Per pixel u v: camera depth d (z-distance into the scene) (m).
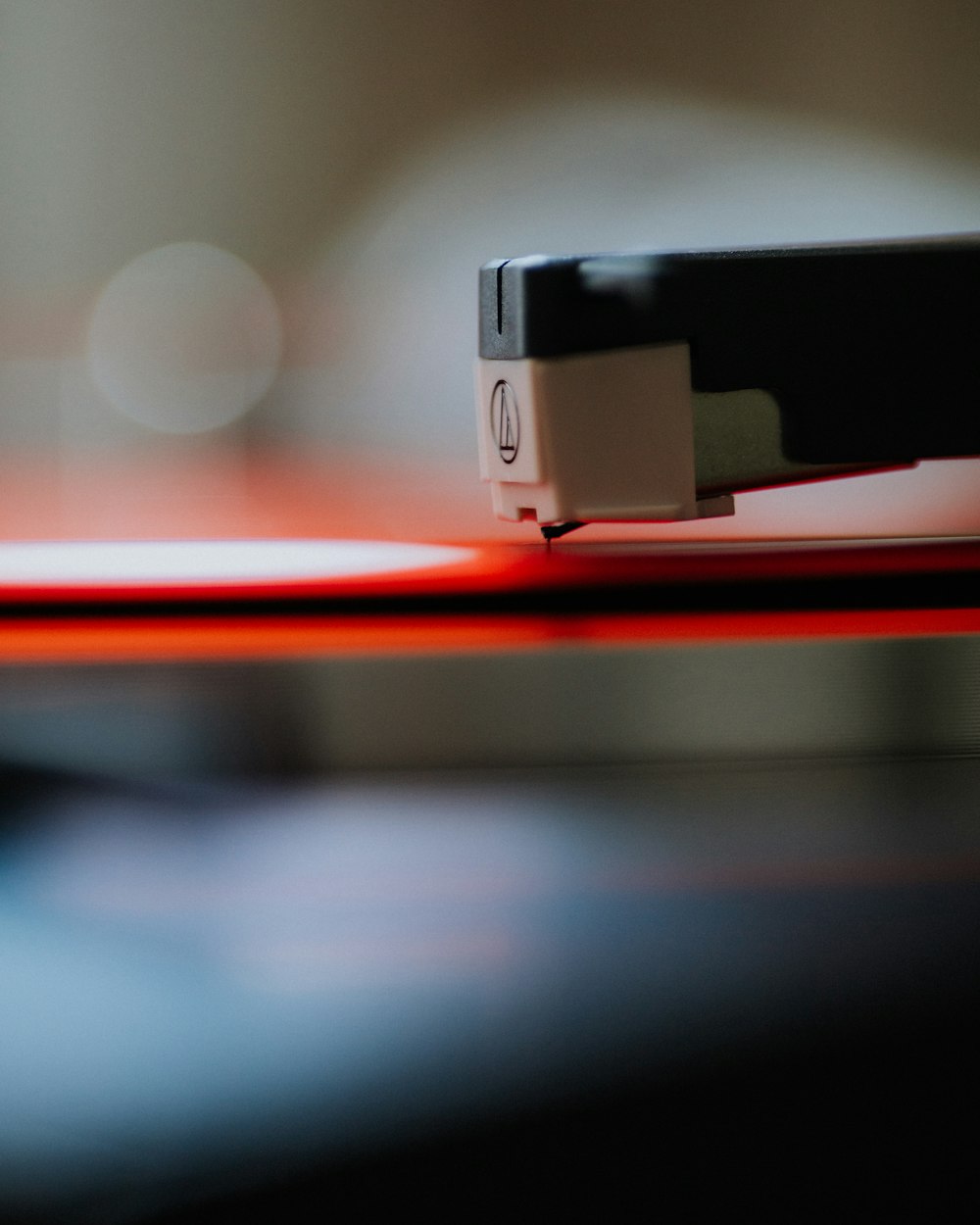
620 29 0.96
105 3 1.08
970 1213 0.18
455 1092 0.20
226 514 0.74
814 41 0.94
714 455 0.20
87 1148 0.19
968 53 0.94
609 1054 0.20
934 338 0.20
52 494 0.92
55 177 1.14
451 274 1.04
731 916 0.23
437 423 1.00
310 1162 0.19
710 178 0.97
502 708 0.27
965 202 0.95
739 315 0.20
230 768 0.26
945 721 0.26
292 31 1.04
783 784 0.26
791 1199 0.18
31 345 1.08
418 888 0.24
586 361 0.19
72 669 0.25
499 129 1.01
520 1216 0.18
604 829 0.25
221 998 0.21
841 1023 0.21
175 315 1.07
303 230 1.08
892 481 0.40
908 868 0.24
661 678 0.26
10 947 0.22
